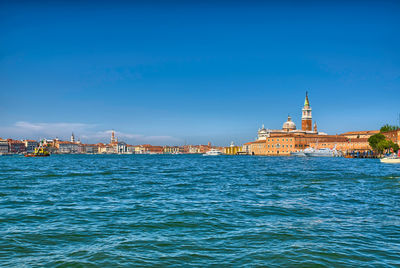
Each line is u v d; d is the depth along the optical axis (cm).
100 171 7875
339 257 1606
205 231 2075
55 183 4869
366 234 1997
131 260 1576
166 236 1969
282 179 5416
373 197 3412
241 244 1808
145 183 4894
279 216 2495
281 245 1784
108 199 3322
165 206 2912
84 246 1788
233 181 5150
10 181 5131
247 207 2847
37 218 2445
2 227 2181
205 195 3584
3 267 1497
